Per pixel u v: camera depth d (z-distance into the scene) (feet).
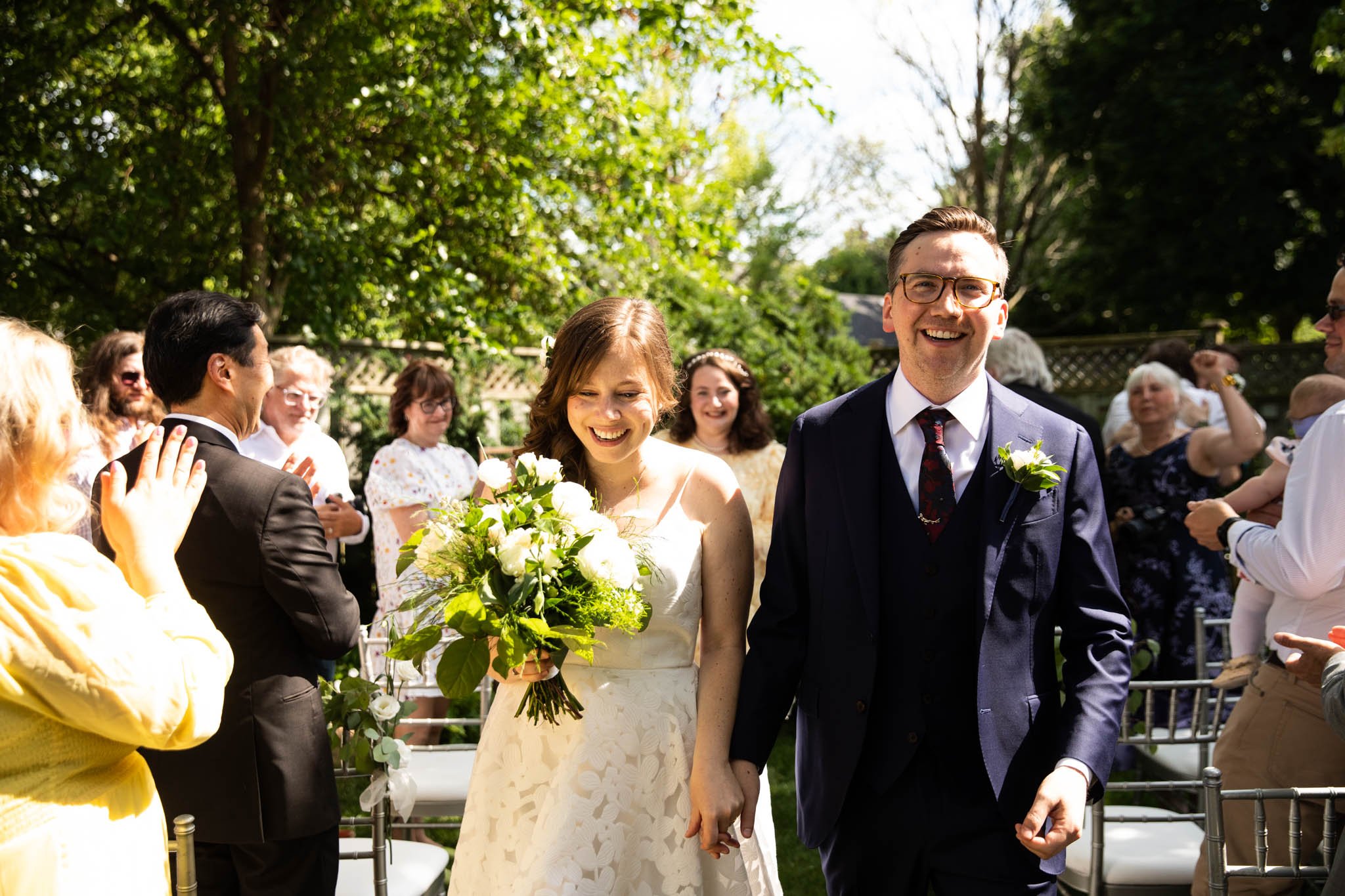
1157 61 58.13
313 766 7.61
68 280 26.20
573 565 6.61
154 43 26.81
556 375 7.34
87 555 5.21
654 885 7.16
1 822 4.82
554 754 7.22
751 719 7.07
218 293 8.05
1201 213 59.57
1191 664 15.21
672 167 30.50
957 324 6.78
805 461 7.34
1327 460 7.86
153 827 5.49
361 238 27.20
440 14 25.38
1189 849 9.27
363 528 14.17
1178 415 16.61
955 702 6.75
